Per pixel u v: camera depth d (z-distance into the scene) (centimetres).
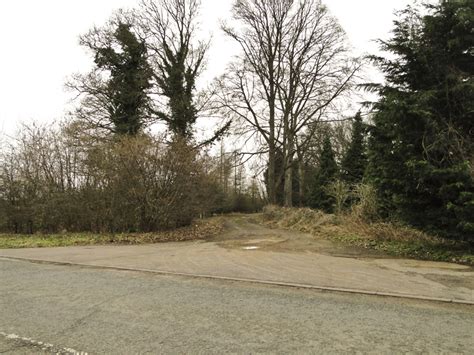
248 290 668
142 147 1555
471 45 930
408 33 989
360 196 1505
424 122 931
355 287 670
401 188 998
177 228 1703
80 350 398
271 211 2400
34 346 411
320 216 1750
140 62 2405
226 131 2542
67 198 1744
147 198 1568
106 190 1616
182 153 1606
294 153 2759
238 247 1221
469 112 912
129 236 1495
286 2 2595
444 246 1002
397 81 1031
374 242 1161
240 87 2652
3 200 1944
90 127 2011
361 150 3434
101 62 2389
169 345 410
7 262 1044
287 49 2642
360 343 415
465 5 891
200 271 838
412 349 399
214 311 537
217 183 2002
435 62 966
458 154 905
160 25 2419
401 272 791
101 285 720
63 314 528
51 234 1739
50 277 810
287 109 2678
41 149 1839
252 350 395
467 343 416
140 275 819
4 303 594
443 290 643
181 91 2366
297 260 955
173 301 594
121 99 2338
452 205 853
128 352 391
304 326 471
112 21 2380
